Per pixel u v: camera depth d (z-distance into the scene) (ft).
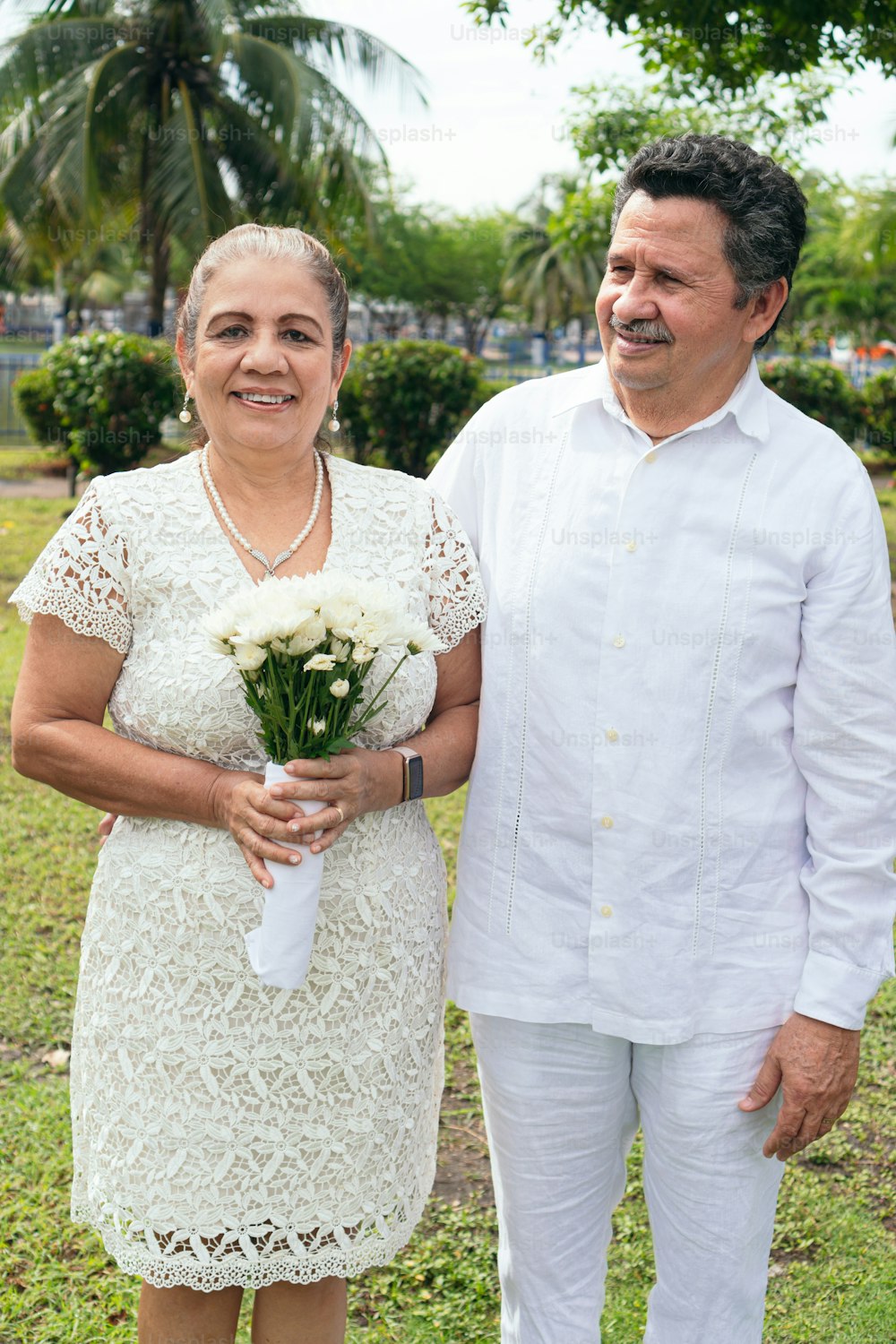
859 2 19.83
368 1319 9.18
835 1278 9.65
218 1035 6.82
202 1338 7.27
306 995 6.89
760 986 6.92
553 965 7.08
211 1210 6.90
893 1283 9.57
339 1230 7.09
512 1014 7.17
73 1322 8.83
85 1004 7.20
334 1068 6.97
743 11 21.20
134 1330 8.80
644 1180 7.52
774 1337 9.05
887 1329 9.11
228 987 6.81
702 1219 7.12
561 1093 7.28
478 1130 11.62
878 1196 10.71
